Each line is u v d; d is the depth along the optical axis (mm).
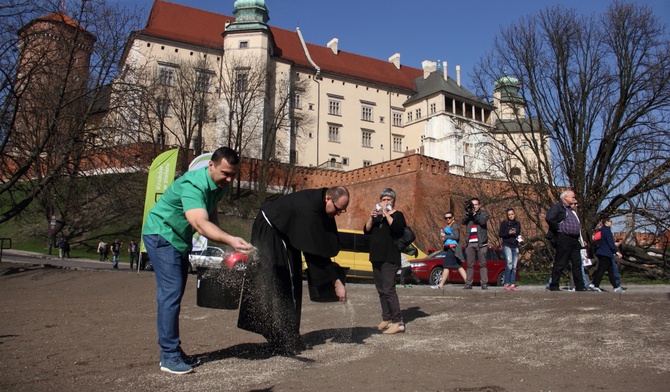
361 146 70812
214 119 53656
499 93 33094
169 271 4910
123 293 13773
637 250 24281
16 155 21828
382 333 6941
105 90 22531
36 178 24000
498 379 4391
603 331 6516
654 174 23719
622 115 27125
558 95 27953
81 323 8352
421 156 41219
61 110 21516
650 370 4637
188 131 54781
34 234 41031
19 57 20125
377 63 78438
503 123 30406
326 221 5688
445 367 4875
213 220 5277
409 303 10109
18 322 8484
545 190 26828
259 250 5543
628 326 6738
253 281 5512
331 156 68188
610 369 4703
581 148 26922
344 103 70438
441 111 68688
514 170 30156
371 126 72125
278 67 65125
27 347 6152
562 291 11055
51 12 21016
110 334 7176
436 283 19750
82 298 12898
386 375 4586
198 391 4148
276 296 5582
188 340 6656
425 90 72688
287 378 4523
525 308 8703
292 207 5590
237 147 52375
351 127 70438
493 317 7996
